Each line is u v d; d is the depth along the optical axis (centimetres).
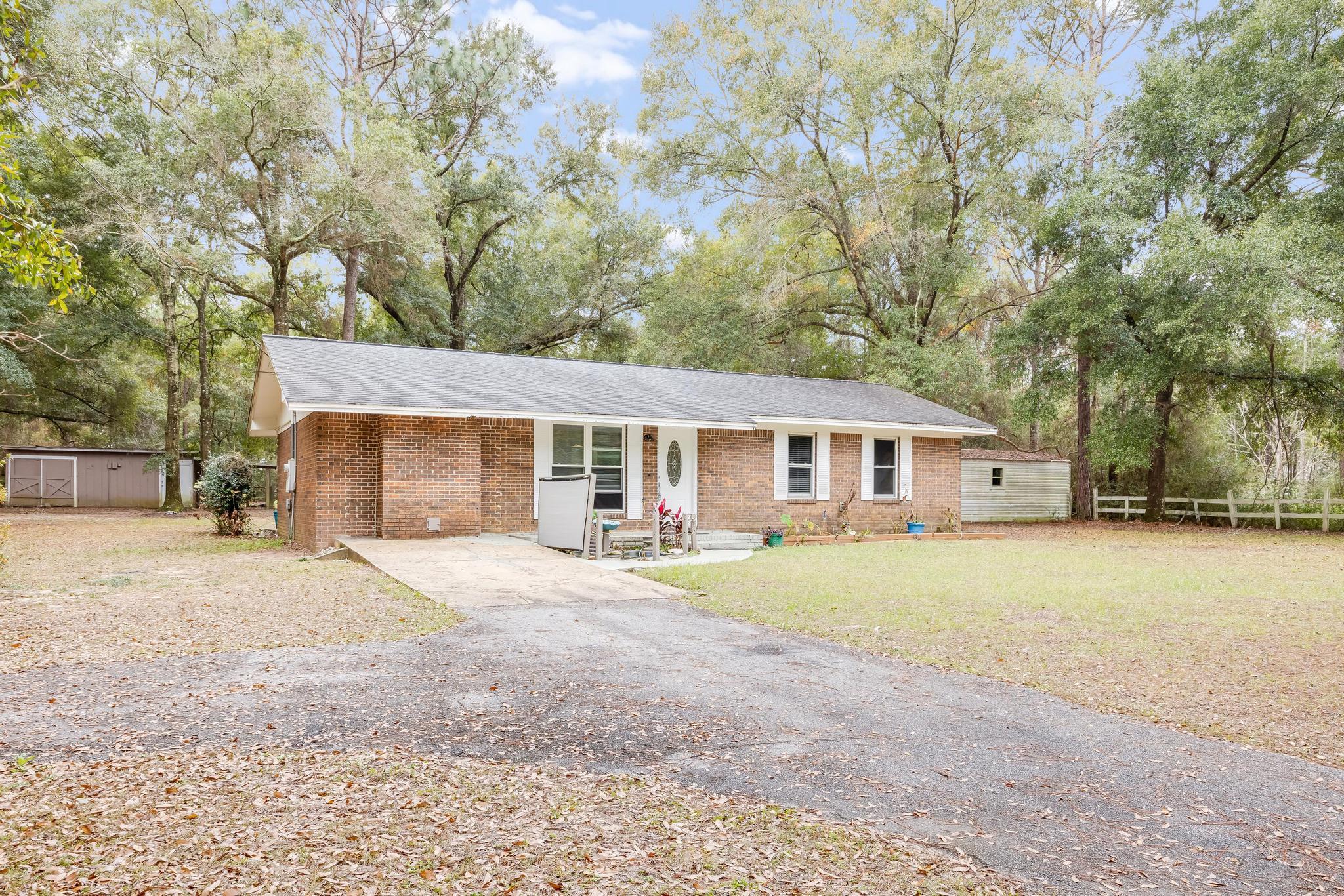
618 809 378
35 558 1410
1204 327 2216
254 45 2541
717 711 536
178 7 2727
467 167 3353
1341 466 2861
